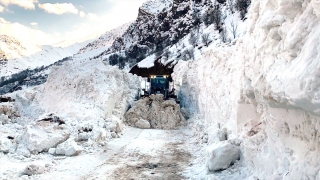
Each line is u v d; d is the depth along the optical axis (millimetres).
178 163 7723
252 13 5832
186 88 20094
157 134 12195
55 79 14984
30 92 15422
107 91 13430
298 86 3367
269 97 4641
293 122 4246
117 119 12734
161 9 194250
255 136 5754
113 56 144125
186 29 122250
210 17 97938
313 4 3389
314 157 3586
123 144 10086
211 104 10969
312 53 3297
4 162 7332
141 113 14859
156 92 18578
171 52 75938
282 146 4539
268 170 4898
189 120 15219
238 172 6059
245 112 6621
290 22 4004
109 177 6621
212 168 6379
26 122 12703
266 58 4648
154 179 6480
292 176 3861
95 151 8945
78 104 12781
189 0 146625
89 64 16062
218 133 7863
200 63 16312
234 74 7879
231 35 65812
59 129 9195
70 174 6785
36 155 8156
